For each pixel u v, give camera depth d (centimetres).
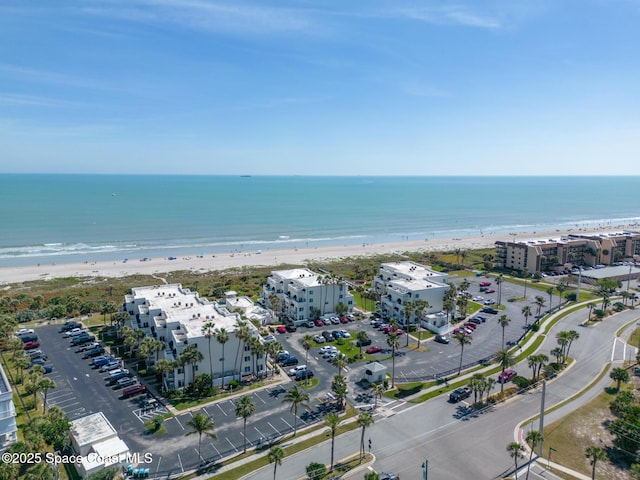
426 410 9006
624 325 14212
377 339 12988
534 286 19650
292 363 11225
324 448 7669
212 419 8581
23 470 6806
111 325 13700
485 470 7138
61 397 9400
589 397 9600
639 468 6531
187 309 11931
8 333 11681
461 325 14212
